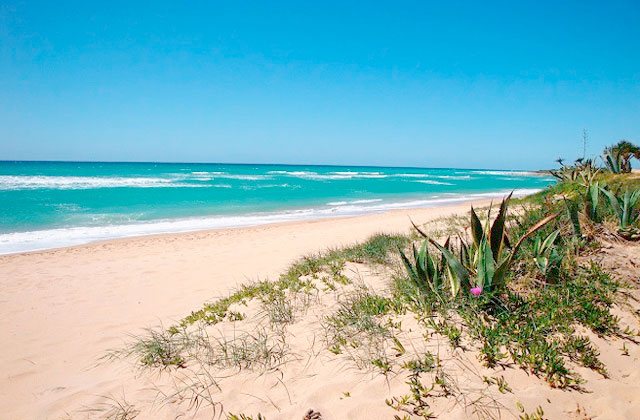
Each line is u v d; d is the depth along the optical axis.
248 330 3.71
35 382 3.41
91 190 27.62
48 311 5.53
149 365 3.34
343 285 4.54
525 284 3.70
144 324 4.71
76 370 3.59
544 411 2.26
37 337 4.51
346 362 2.89
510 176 91.31
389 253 5.84
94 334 4.51
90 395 3.00
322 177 61.12
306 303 4.08
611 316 3.10
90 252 10.23
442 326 3.09
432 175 86.88
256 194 29.23
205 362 3.23
